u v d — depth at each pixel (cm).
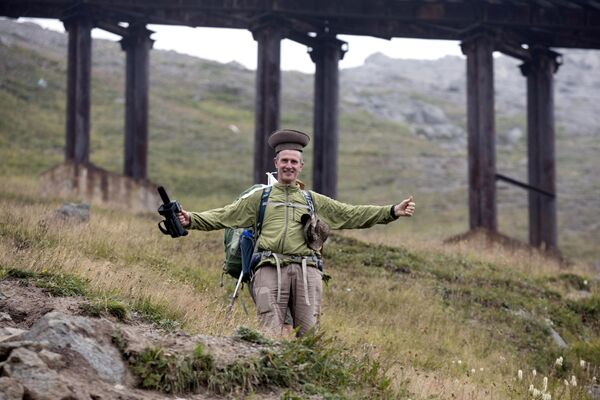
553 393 1831
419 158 11925
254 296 1434
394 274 3153
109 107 11894
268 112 4506
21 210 2867
